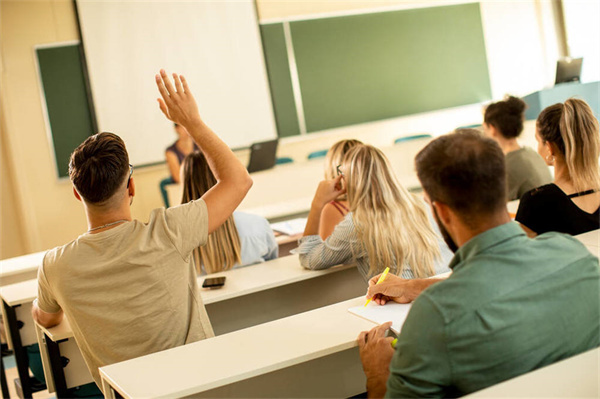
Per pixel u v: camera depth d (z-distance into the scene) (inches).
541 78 295.9
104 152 60.2
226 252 93.0
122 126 232.8
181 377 50.3
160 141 237.8
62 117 226.8
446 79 280.7
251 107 250.4
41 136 225.8
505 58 289.9
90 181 59.3
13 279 123.8
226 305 93.4
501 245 39.7
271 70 252.8
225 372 50.2
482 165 39.6
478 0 284.0
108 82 230.5
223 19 244.8
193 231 61.7
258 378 60.7
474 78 285.3
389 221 77.8
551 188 72.8
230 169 64.0
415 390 39.2
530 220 73.9
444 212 42.3
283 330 58.2
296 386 62.6
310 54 258.8
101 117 230.2
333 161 100.4
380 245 77.5
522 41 292.0
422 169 42.2
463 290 38.6
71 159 61.0
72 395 81.4
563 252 41.1
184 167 90.5
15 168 220.8
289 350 53.0
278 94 254.4
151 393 47.8
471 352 38.0
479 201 39.8
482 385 38.7
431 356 38.6
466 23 282.7
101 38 229.3
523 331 38.4
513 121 120.3
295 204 167.3
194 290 64.1
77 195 62.6
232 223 93.8
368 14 267.0
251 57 249.4
